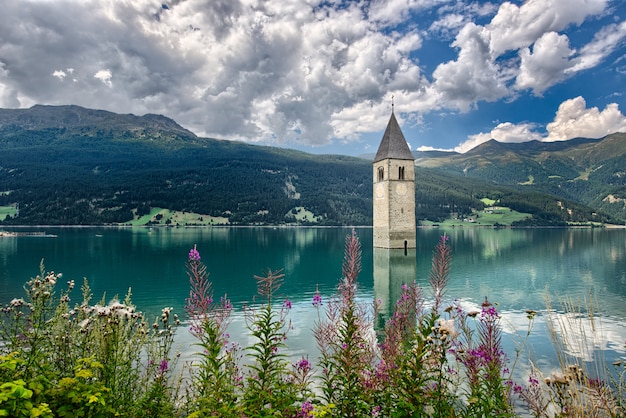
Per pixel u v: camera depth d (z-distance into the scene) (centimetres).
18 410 402
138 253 6956
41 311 727
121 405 625
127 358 744
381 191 7688
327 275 4459
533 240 11462
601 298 3002
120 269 4803
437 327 609
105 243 9412
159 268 4916
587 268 4981
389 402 587
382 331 1294
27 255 6475
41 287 739
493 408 575
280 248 8556
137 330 791
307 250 8038
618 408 638
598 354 1488
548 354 1608
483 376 619
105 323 711
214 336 623
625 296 3102
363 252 7250
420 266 5191
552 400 638
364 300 2931
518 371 1418
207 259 6281
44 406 415
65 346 699
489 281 3909
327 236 13850
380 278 4128
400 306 920
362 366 658
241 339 1755
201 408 578
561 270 4800
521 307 2662
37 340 660
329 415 546
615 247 8662
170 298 2984
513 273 4506
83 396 464
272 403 551
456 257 6512
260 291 686
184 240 10938
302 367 736
